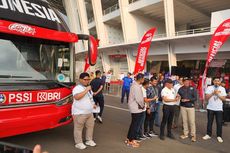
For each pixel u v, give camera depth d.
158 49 29.80
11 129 5.38
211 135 8.66
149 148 7.14
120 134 8.38
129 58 34.41
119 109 13.60
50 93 6.01
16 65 5.71
